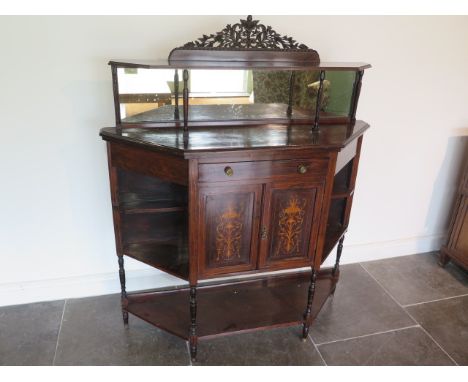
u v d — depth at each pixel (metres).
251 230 1.43
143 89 1.42
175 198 1.58
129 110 1.44
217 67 1.33
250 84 1.51
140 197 1.59
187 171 1.25
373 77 1.88
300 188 1.40
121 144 1.36
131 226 1.68
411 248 2.44
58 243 1.80
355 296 2.04
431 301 2.03
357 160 1.71
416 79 1.96
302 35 1.69
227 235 1.42
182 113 1.49
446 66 1.98
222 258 1.45
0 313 1.80
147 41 1.53
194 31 1.56
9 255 1.76
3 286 1.81
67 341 1.67
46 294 1.88
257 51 1.45
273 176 1.35
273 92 1.55
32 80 1.48
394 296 2.06
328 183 1.42
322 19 1.68
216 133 1.43
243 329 1.65
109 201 1.78
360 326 1.83
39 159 1.62
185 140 1.31
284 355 1.65
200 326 1.66
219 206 1.35
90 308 1.87
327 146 1.34
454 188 2.35
